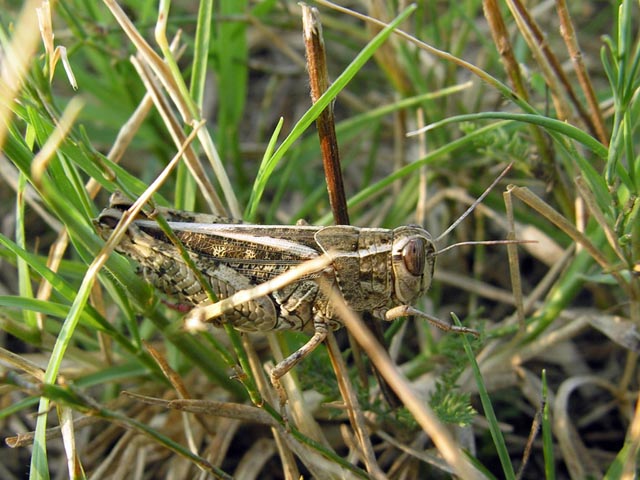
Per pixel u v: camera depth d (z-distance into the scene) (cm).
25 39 5
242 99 10
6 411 6
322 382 7
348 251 6
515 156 8
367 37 11
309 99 12
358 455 7
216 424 8
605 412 8
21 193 6
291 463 7
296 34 12
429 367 8
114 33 9
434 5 10
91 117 10
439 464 7
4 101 5
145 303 6
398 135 10
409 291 7
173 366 8
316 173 11
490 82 6
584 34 12
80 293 6
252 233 7
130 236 6
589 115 7
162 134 10
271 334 7
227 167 11
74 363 8
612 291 9
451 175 10
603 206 7
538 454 8
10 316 7
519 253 10
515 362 8
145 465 8
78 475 6
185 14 12
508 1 7
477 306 10
